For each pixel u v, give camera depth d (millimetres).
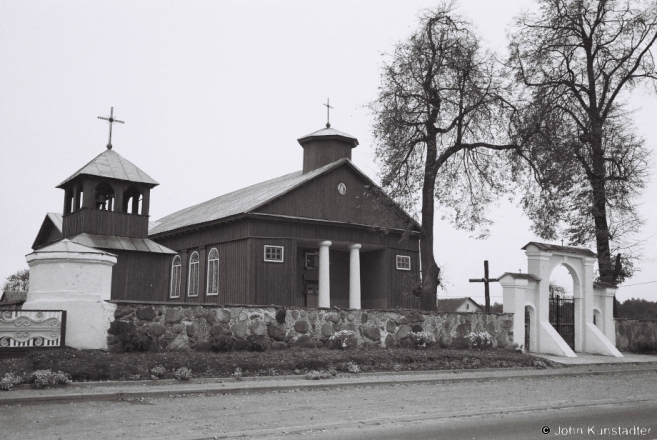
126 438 9250
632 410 12383
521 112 28797
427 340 22156
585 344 26500
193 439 9250
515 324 24344
